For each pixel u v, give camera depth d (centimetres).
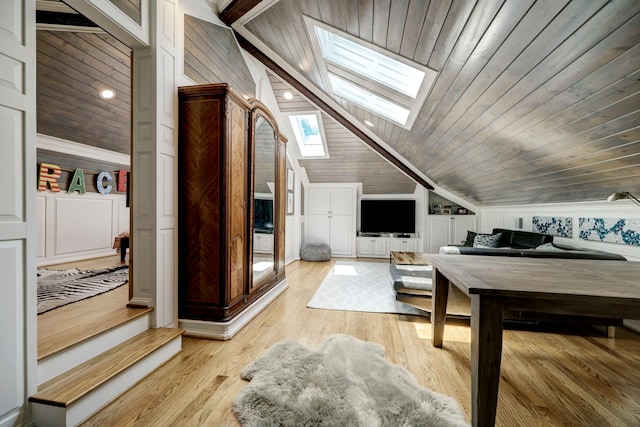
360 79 279
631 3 98
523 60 148
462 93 211
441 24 154
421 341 226
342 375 165
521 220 440
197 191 227
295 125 524
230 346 213
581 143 196
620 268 174
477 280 141
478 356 126
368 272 481
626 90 134
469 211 608
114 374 149
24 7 125
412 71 249
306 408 136
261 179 301
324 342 214
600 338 237
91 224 407
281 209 365
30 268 128
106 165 427
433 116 277
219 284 226
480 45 154
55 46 269
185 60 242
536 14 119
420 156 448
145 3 197
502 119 218
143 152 205
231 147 233
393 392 150
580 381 174
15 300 123
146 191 205
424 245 619
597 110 157
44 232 352
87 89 319
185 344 215
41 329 171
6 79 119
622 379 176
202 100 224
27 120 126
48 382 139
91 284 276
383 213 641
